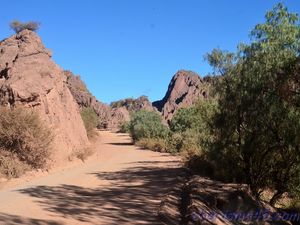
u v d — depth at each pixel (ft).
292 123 45.27
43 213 35.91
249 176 52.19
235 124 51.31
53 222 32.53
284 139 46.39
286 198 56.39
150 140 154.10
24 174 61.72
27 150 66.49
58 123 85.05
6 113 65.21
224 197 39.65
